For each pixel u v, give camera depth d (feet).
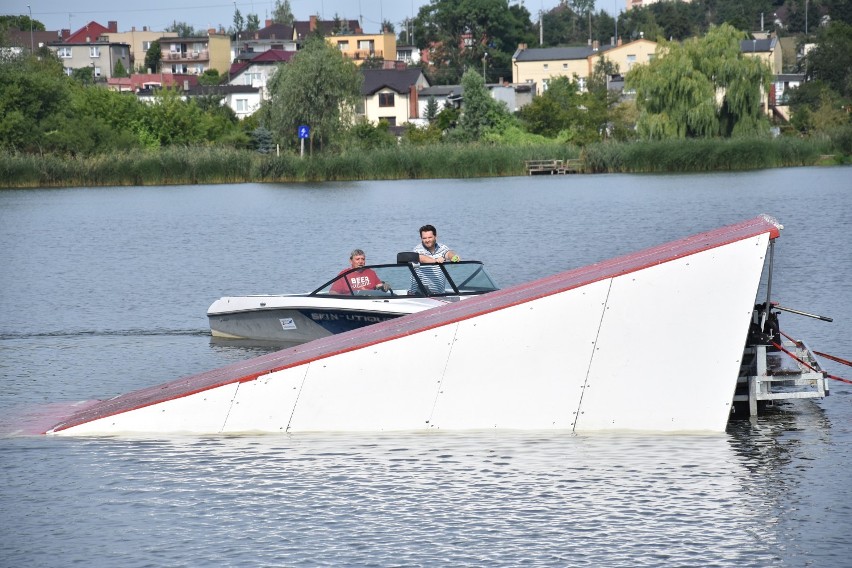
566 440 117.60
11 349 182.39
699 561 85.97
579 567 85.05
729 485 102.37
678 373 120.26
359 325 178.81
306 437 120.16
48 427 126.11
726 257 119.44
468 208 517.55
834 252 291.38
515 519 95.09
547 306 120.88
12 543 91.66
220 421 122.62
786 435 118.52
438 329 121.49
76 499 101.71
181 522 95.81
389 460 111.45
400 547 89.51
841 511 95.25
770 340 126.11
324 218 477.77
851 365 141.38
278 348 182.19
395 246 350.23
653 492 100.94
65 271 303.07
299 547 89.92
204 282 272.92
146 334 197.26
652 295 120.26
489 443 116.67
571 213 468.34
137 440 120.16
